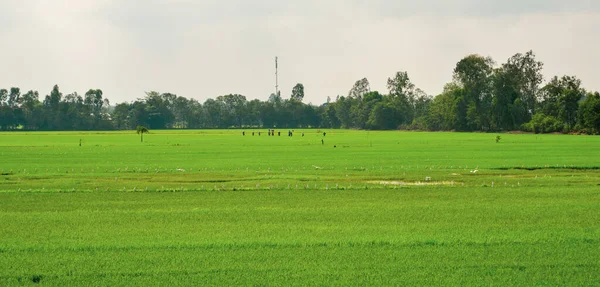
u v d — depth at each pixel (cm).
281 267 2217
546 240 2620
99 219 3191
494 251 2434
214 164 7025
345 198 3975
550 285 2003
